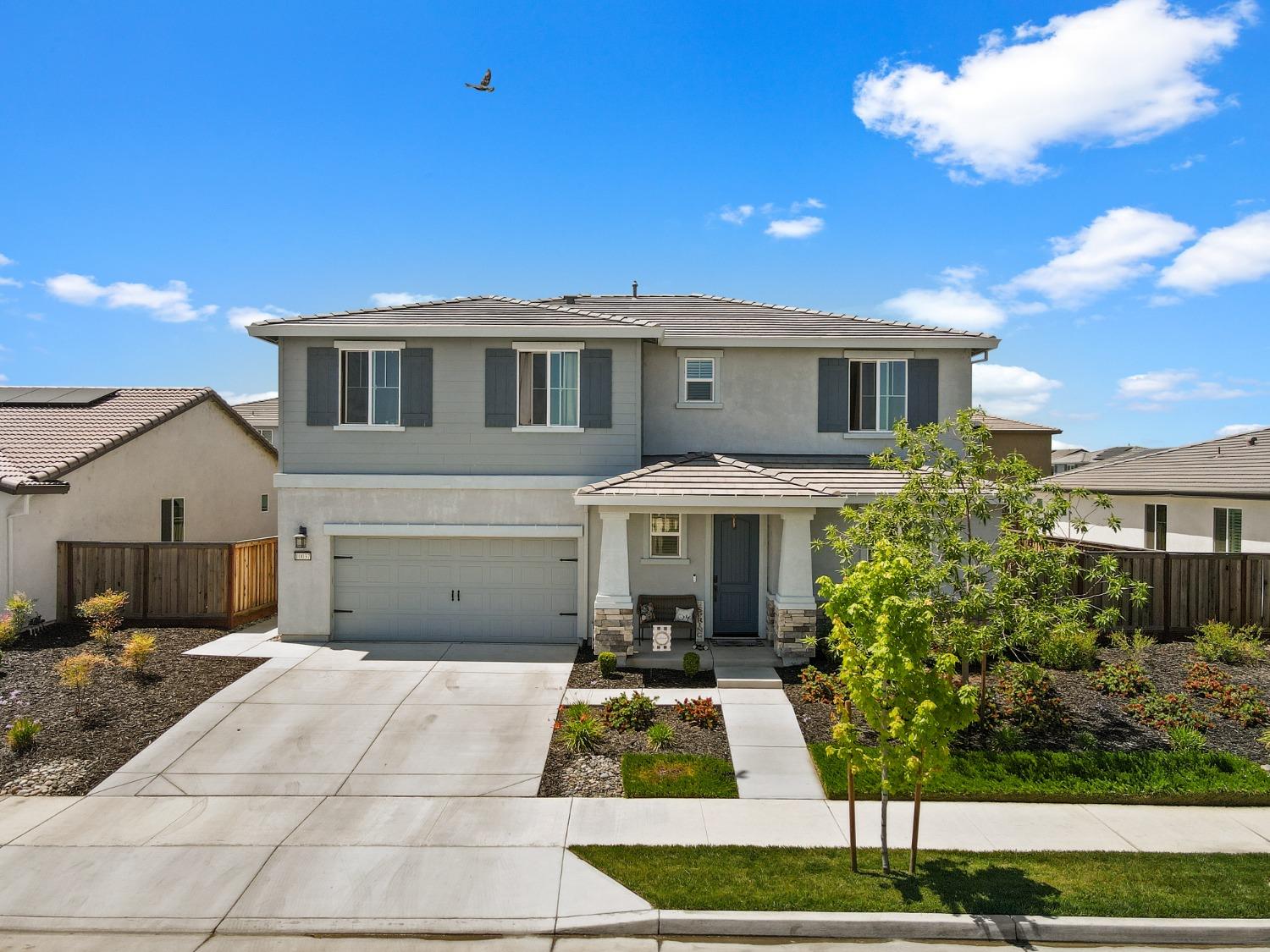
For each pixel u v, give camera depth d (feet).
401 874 22.50
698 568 47.11
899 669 20.83
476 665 42.24
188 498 66.03
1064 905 20.74
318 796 27.40
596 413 48.16
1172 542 70.44
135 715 33.91
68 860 23.17
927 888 21.61
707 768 29.58
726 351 52.11
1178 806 27.43
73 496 52.01
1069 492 33.14
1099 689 36.52
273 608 55.11
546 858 23.41
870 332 52.47
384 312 50.31
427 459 48.21
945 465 35.83
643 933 20.25
